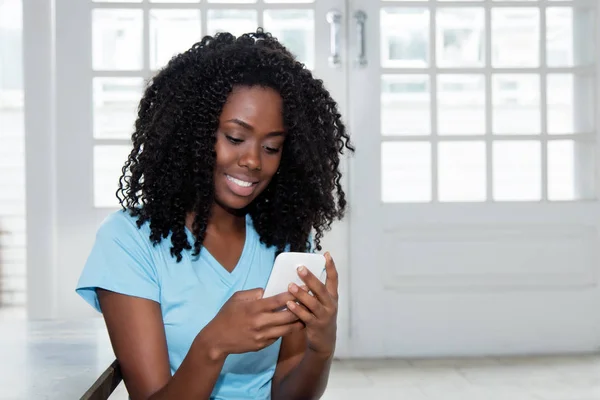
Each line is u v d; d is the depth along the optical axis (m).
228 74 1.19
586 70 3.15
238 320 1.04
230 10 3.05
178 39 3.07
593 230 3.16
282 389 1.29
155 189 1.22
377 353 3.13
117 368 1.14
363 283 3.12
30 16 3.00
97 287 1.18
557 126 3.39
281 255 1.08
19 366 1.06
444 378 2.79
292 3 3.06
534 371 2.88
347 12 3.09
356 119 3.09
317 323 1.09
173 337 1.20
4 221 4.67
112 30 3.07
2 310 4.54
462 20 3.28
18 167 4.82
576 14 3.20
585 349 3.17
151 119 1.29
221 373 1.25
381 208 3.12
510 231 3.14
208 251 1.25
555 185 4.36
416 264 3.13
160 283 1.20
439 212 3.12
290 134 1.26
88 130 3.02
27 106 3.01
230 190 1.22
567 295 3.16
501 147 4.38
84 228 3.03
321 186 1.36
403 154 4.90
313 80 1.33
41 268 3.03
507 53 3.35
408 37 3.25
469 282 3.14
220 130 1.20
